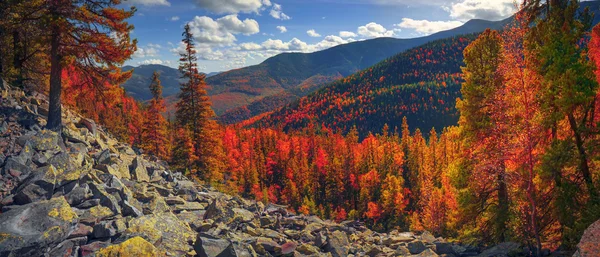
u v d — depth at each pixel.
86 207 10.10
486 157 17.66
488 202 20.84
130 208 10.71
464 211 20.27
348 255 12.98
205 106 36.22
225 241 10.04
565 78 14.12
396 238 16.53
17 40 20.00
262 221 14.30
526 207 16.09
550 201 16.41
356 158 95.50
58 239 8.13
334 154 97.88
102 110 65.88
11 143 12.48
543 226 16.47
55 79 15.64
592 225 9.23
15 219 8.18
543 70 15.40
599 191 14.38
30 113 15.95
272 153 106.88
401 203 65.31
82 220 9.26
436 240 18.61
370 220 72.56
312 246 12.37
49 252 7.81
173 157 36.12
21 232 7.89
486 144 18.34
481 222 20.06
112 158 15.49
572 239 14.34
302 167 94.69
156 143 43.88
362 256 13.33
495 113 16.02
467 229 20.97
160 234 9.77
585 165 15.08
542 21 15.70
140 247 8.23
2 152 11.76
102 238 8.89
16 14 16.36
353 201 84.56
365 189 78.50
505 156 15.40
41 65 22.41
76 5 15.62
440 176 79.25
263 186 93.00
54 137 13.63
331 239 13.38
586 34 15.08
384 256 13.58
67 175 11.02
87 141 16.91
